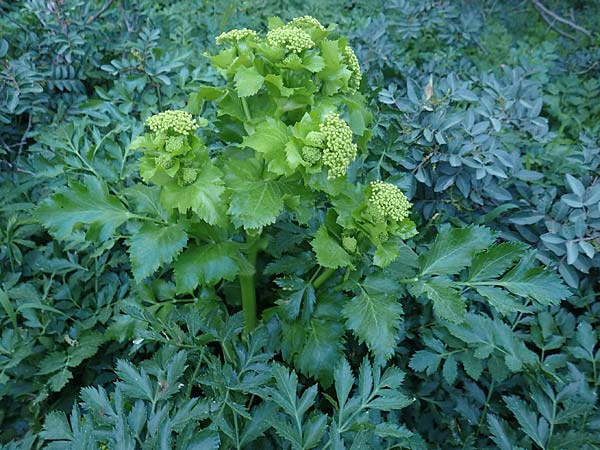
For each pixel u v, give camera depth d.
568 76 1.30
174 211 0.61
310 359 0.64
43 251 0.82
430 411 0.72
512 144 0.96
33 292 0.74
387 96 0.91
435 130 0.87
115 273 0.81
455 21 1.39
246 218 0.54
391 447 0.60
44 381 0.71
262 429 0.56
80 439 0.45
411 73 1.10
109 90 1.04
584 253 0.80
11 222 0.80
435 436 0.69
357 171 0.77
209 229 0.61
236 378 0.60
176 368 0.56
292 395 0.56
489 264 0.62
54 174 0.78
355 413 0.57
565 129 1.20
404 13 1.29
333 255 0.56
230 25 1.23
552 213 0.83
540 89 1.18
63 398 0.72
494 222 0.88
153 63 0.97
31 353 0.70
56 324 0.74
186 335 0.63
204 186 0.55
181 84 0.96
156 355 0.61
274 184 0.57
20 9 1.11
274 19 0.64
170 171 0.54
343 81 0.60
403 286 0.71
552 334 0.74
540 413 0.65
